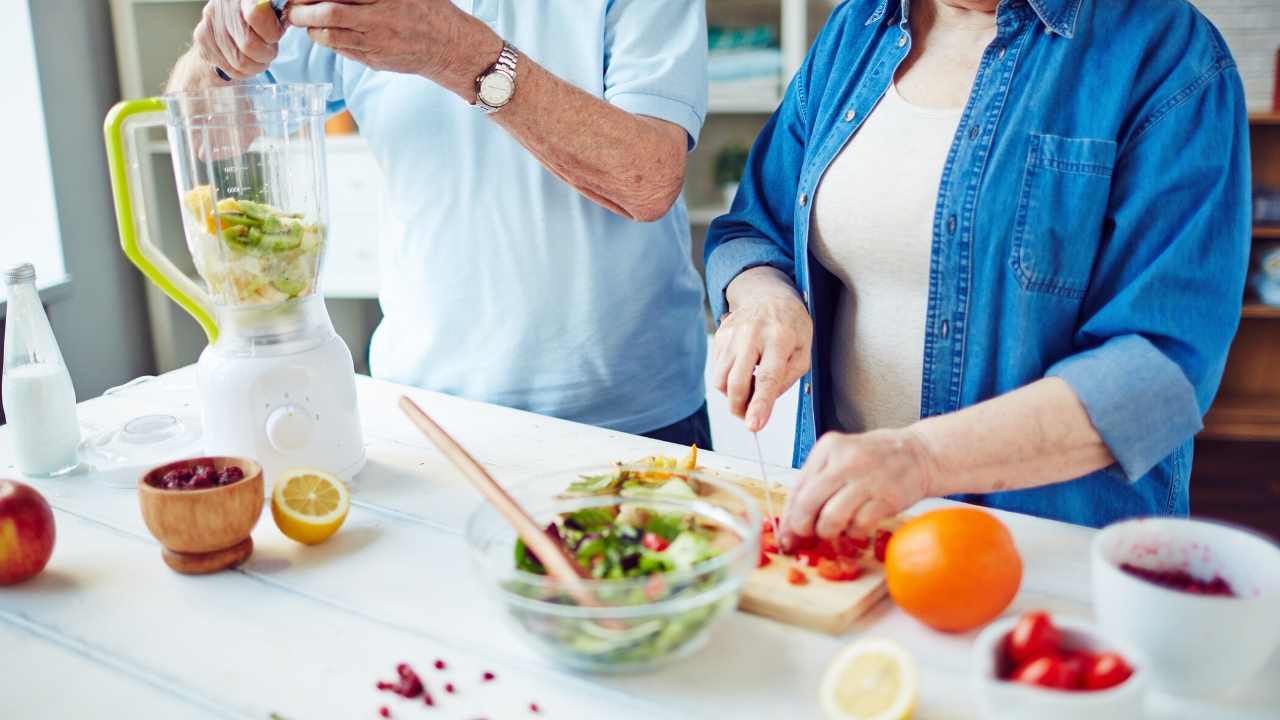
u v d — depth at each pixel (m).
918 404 1.23
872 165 1.22
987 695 0.65
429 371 1.52
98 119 2.91
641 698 0.76
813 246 1.30
